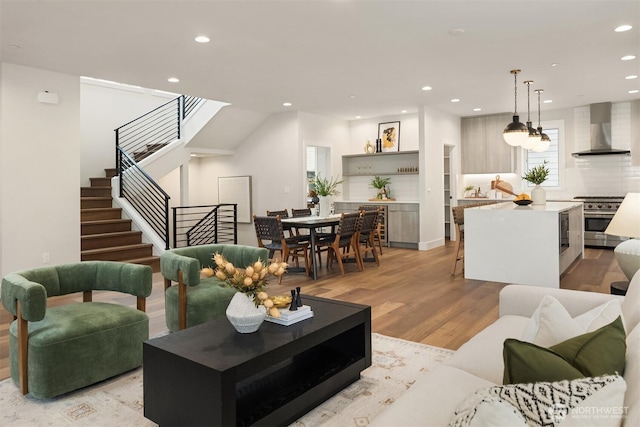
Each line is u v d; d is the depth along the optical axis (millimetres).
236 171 8797
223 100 6918
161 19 3596
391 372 2791
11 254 4754
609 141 7559
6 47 4211
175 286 3562
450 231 9141
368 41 4203
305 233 8367
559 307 1588
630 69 5324
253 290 2314
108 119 8297
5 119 4688
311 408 2350
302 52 4508
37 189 4941
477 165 8867
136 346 2846
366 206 8078
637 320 1663
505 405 873
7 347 3291
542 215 4762
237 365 1911
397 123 8594
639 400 1024
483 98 7043
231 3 3322
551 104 7676
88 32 3854
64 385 2500
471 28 3910
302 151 7949
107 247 6039
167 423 2076
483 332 2199
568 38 4191
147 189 7383
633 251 2670
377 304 4348
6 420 2281
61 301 4543
